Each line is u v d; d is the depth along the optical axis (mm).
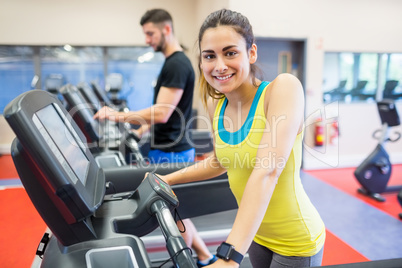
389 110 3863
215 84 909
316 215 1147
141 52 6992
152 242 2078
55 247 874
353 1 5109
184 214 1443
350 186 4422
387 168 3975
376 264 771
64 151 851
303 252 1110
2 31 6082
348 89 5449
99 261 812
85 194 813
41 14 6160
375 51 5344
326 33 5090
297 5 4895
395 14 5312
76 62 6844
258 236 1202
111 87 5742
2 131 6254
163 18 2072
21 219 3109
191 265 773
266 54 5047
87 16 6324
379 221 3307
